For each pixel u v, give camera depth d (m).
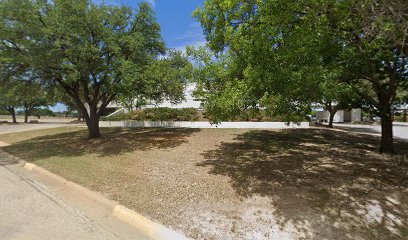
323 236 3.80
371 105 10.98
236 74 7.35
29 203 5.57
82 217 4.82
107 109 35.81
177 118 20.00
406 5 4.09
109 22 13.03
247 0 6.93
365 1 4.48
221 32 7.90
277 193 5.43
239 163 8.15
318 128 18.03
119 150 11.46
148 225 4.30
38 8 11.71
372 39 6.09
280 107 6.14
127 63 11.84
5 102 30.42
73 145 13.69
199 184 6.25
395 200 4.95
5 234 4.11
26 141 17.47
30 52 11.31
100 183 6.64
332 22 5.88
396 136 17.42
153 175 7.23
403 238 3.70
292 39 5.95
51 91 15.80
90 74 13.09
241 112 7.02
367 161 8.24
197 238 3.86
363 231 3.90
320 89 5.60
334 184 5.88
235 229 4.08
